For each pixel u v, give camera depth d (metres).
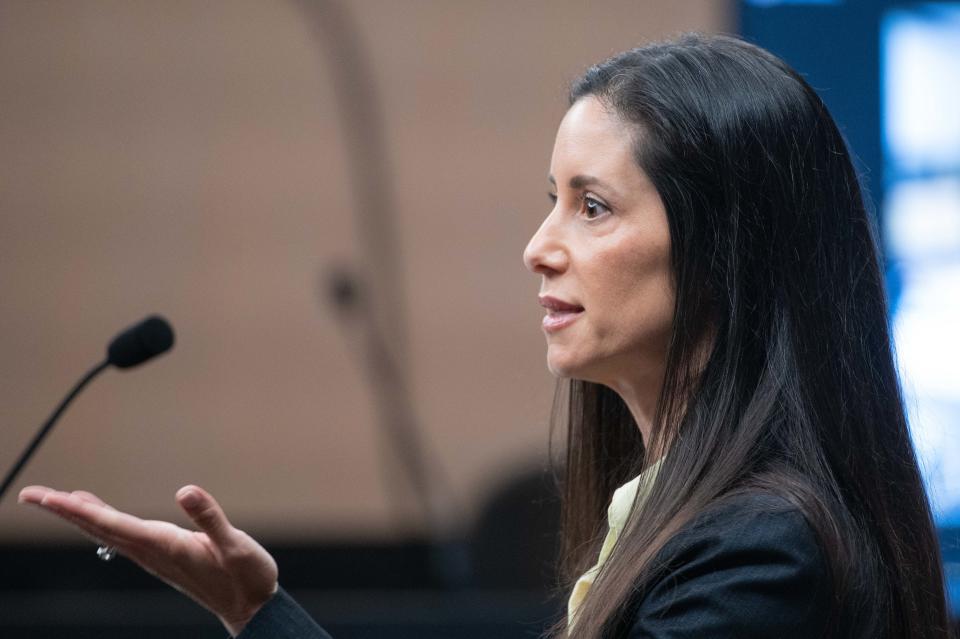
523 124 14.52
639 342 4.55
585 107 4.66
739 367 4.40
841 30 12.45
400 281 14.61
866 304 4.66
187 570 4.39
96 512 4.25
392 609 8.62
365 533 14.37
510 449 14.41
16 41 14.61
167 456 14.48
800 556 3.97
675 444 4.40
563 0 14.42
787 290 4.44
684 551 4.07
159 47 14.66
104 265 14.62
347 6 14.62
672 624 3.96
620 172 4.50
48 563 13.04
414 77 14.61
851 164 4.73
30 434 14.52
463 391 14.48
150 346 6.03
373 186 14.65
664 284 4.49
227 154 14.67
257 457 14.52
